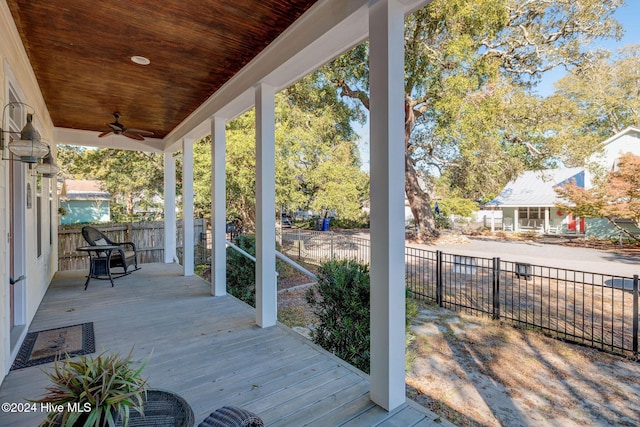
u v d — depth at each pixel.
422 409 2.00
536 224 16.08
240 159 8.59
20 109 3.19
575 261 9.10
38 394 2.16
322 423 1.85
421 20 9.91
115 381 1.21
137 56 3.31
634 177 10.28
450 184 13.41
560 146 11.36
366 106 11.77
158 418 1.27
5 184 2.47
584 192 11.32
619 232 12.06
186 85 4.09
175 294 4.62
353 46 2.60
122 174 11.83
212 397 2.10
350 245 10.64
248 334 3.17
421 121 12.30
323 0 2.41
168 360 2.61
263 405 2.02
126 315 3.72
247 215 10.30
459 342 4.11
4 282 2.38
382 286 2.01
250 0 2.43
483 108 10.10
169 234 7.21
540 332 4.38
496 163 11.80
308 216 23.06
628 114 13.27
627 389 3.06
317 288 4.06
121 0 2.40
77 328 3.31
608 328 4.43
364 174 10.85
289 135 8.86
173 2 2.43
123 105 4.82
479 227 17.89
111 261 5.54
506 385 3.16
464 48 9.08
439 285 5.57
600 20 11.38
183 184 5.81
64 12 2.55
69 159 12.45
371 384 2.08
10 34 2.63
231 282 5.59
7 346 2.43
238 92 3.70
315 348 2.85
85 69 3.59
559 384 3.16
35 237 3.84
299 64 2.89
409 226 18.52
